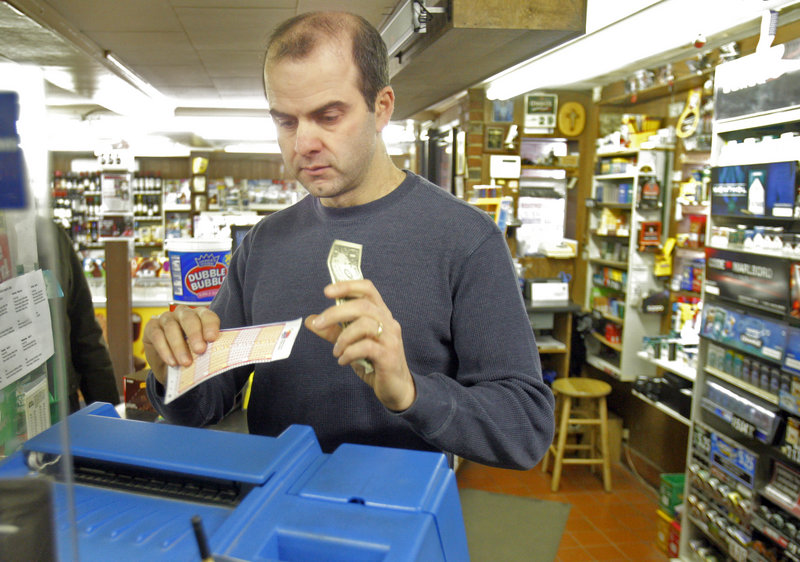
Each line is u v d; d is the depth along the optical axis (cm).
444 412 80
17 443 53
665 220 464
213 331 82
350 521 54
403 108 495
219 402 111
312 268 108
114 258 391
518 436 89
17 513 49
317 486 60
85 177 889
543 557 321
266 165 1010
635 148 469
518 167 558
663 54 409
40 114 47
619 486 429
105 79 463
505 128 562
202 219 281
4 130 46
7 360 53
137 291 503
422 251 104
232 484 62
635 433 481
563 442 423
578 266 585
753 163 280
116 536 53
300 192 889
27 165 48
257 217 293
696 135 419
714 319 305
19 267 54
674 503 344
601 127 548
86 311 216
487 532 342
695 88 429
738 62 284
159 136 841
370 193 108
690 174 435
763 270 272
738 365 294
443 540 56
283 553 53
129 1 290
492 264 103
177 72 471
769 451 281
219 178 998
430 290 103
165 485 64
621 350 479
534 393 95
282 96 87
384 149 110
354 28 90
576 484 432
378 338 68
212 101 632
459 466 453
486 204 477
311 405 103
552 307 471
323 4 299
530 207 616
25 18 284
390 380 71
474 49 266
